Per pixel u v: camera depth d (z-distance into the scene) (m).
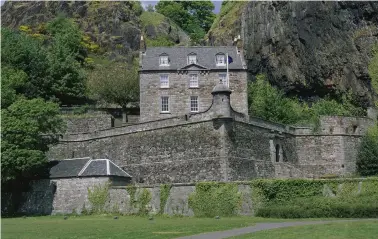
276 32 85.81
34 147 61.53
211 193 50.44
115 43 119.44
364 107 76.81
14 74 79.31
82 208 57.66
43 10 126.81
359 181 49.38
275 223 38.09
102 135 67.88
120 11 124.31
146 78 74.06
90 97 89.06
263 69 89.06
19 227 40.19
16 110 61.81
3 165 57.69
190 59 75.38
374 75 74.50
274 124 66.81
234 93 73.62
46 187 60.31
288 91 85.56
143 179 62.53
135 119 84.75
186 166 60.00
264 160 63.47
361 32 75.81
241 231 32.28
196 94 73.75
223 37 102.88
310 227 32.47
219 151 57.94
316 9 80.12
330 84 79.88
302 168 69.38
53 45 99.38
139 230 34.66
